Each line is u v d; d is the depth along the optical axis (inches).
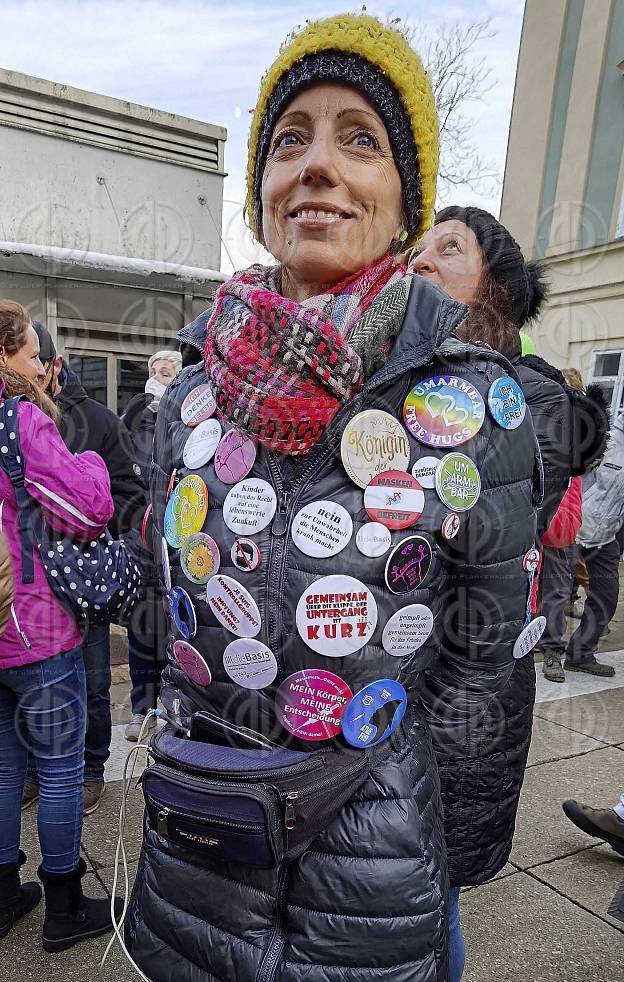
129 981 65.6
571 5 301.9
